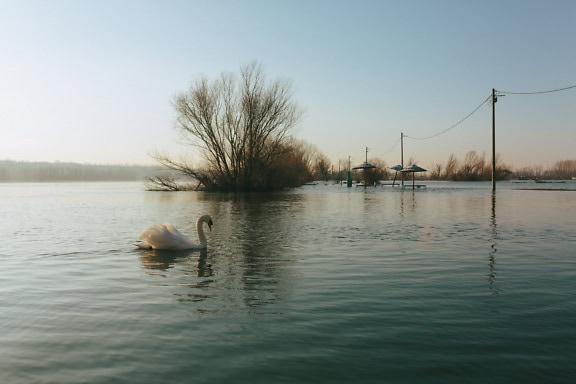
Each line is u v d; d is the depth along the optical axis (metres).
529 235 15.85
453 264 10.83
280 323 6.63
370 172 75.38
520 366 5.17
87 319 6.89
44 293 8.41
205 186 57.09
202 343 5.90
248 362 5.33
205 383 4.84
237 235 16.33
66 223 20.92
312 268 10.48
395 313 7.04
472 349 5.64
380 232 16.92
